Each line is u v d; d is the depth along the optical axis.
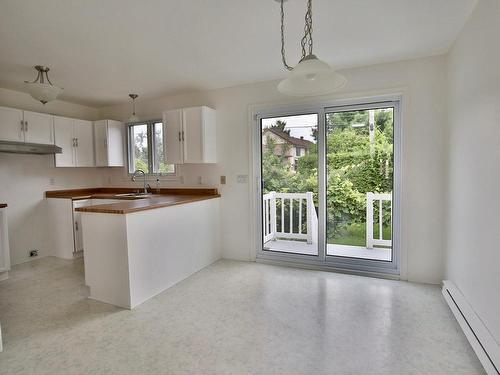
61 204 3.95
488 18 1.76
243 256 3.83
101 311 2.44
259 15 2.07
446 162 2.75
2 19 2.06
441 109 2.78
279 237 4.08
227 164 3.82
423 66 2.83
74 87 3.68
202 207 3.53
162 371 1.69
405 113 2.91
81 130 4.29
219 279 3.15
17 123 3.52
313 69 1.43
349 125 3.27
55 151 3.76
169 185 4.27
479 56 1.91
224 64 2.99
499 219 1.62
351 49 2.66
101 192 4.75
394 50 2.68
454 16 2.10
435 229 2.88
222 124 3.81
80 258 3.99
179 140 3.73
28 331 2.12
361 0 1.89
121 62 2.90
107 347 1.93
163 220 2.88
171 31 2.29
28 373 1.68
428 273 2.94
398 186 3.05
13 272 3.42
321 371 1.67
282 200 3.99
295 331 2.10
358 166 3.28
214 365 1.74
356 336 2.02
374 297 2.64
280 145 3.61
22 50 2.59
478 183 1.93
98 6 1.92
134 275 2.52
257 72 3.24
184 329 2.14
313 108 3.35
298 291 2.81
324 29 2.29
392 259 3.14
